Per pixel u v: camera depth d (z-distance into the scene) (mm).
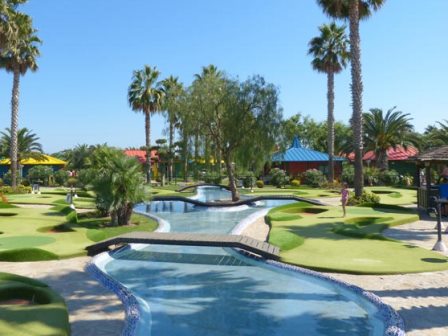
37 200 26625
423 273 8977
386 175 43438
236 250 11508
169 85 52156
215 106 27391
